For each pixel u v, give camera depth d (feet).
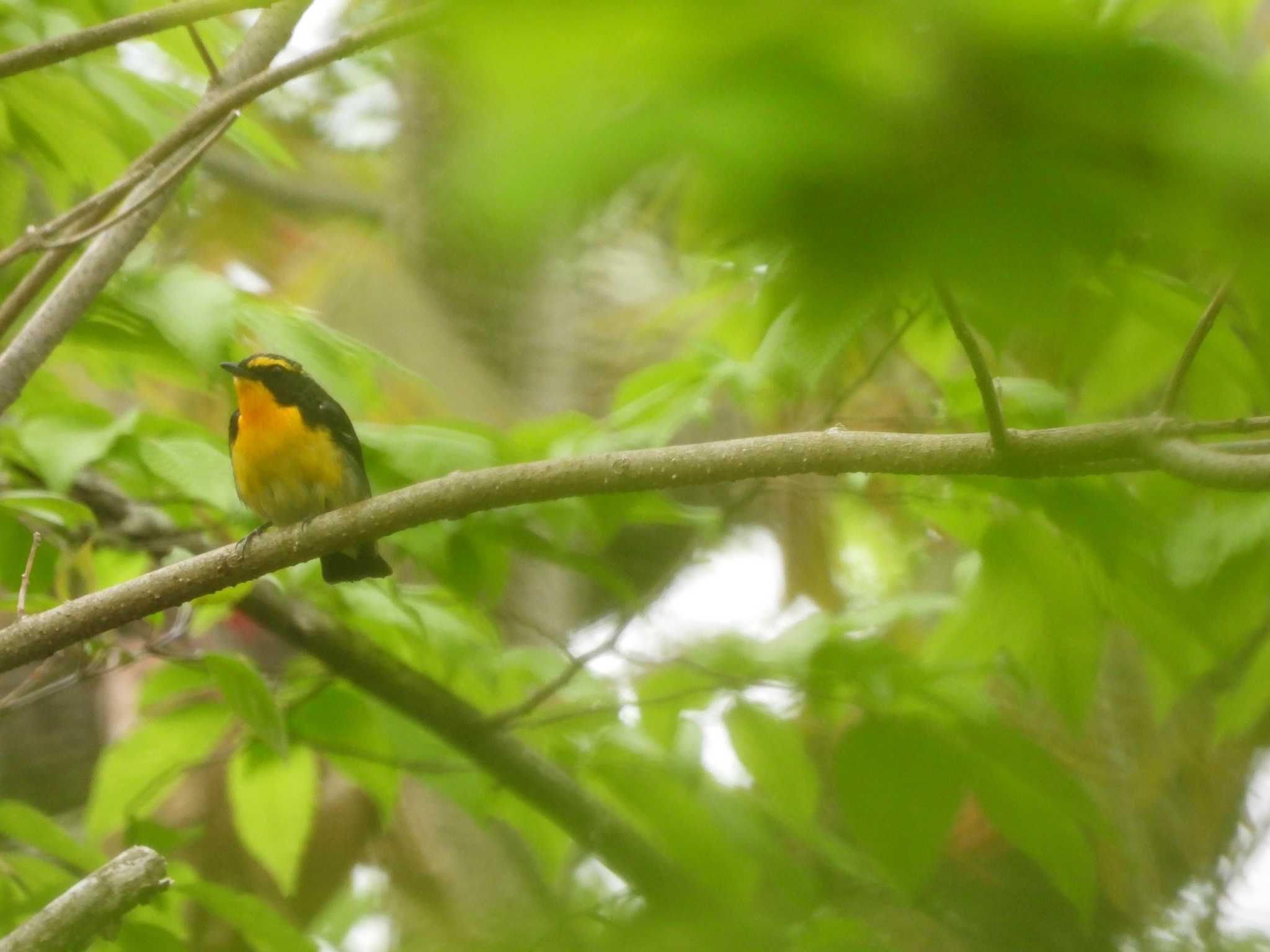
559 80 4.79
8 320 23.82
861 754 24.04
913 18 4.79
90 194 31.96
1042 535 24.98
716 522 27.71
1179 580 23.11
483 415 42.11
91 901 18.38
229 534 31.71
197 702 27.86
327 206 55.01
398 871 31.27
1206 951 22.74
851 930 19.51
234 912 23.08
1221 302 16.89
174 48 27.76
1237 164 4.53
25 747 45.52
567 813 27.32
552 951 15.26
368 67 41.24
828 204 4.76
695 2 4.73
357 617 29.50
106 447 23.98
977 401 25.23
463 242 4.96
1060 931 24.59
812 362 5.46
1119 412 25.98
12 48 25.79
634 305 43.55
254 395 30.45
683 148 4.74
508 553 29.12
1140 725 29.81
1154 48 4.91
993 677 31.78
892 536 41.19
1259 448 17.85
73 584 30.53
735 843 25.79
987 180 4.75
